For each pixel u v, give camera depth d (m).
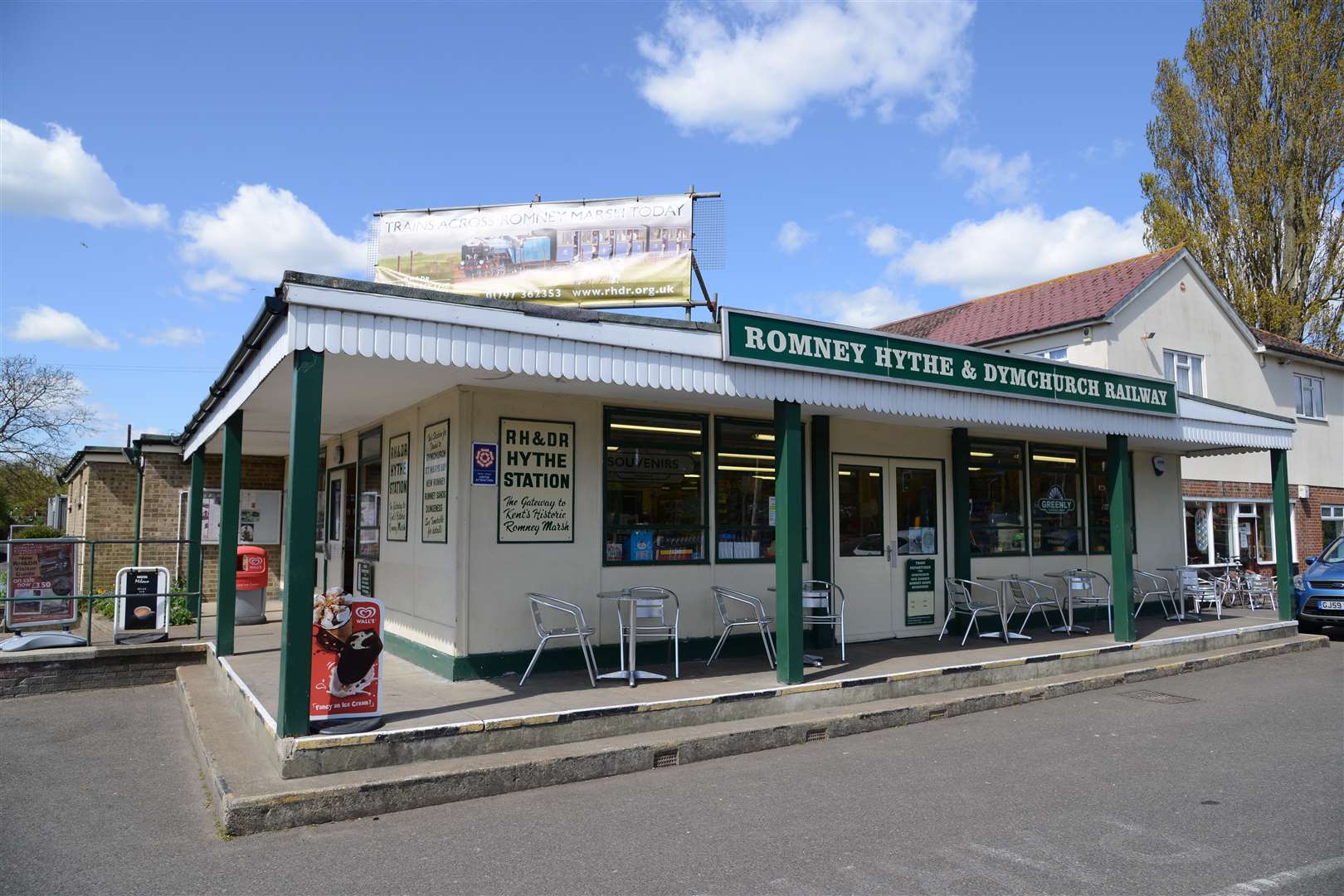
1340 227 27.19
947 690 8.87
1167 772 6.47
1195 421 12.29
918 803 5.72
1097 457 14.27
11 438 35.19
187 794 6.00
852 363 8.45
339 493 12.47
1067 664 10.01
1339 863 4.70
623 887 4.39
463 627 8.04
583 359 6.95
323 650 6.06
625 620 8.99
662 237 12.36
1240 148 27.41
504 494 8.34
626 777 6.32
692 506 9.57
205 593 14.96
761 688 7.76
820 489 10.42
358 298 5.95
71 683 9.68
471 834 5.14
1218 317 20.25
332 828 5.24
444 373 7.32
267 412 10.17
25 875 4.59
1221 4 27.62
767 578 10.05
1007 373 9.86
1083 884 4.41
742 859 4.75
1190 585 13.95
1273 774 6.43
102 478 14.94
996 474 12.90
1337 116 26.58
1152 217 29.06
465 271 12.68
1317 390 23.33
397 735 5.90
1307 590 14.95
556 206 12.64
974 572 12.41
